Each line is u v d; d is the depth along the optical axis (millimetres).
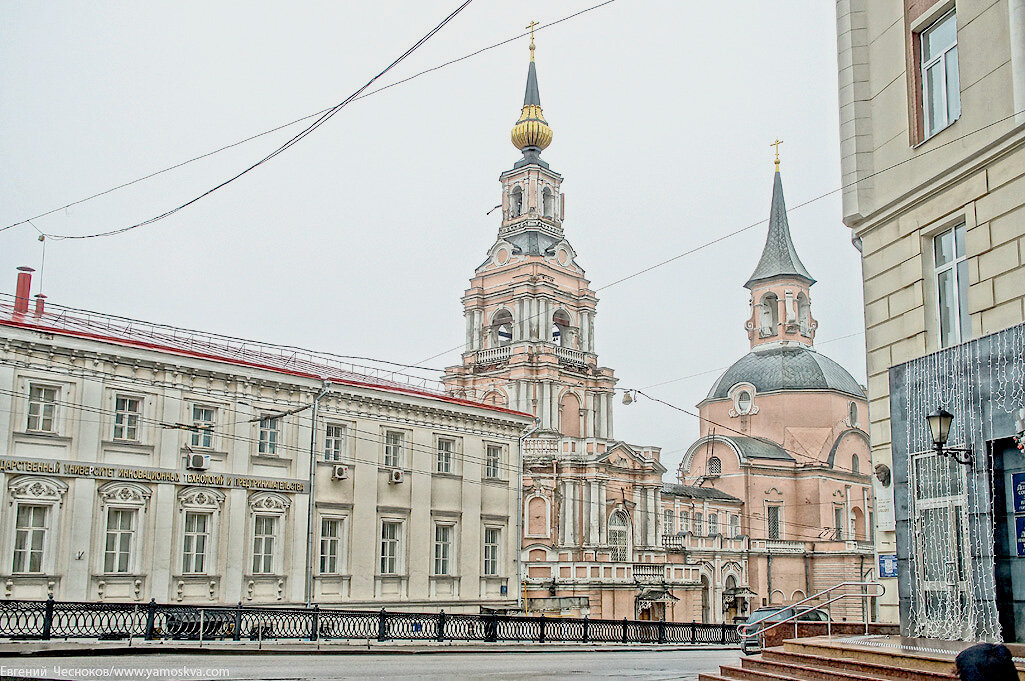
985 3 17484
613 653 32000
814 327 91000
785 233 91188
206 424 34594
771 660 17750
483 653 28953
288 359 40969
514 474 45219
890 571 19234
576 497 64875
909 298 19203
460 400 43031
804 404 84938
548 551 59406
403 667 21297
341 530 38000
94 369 32094
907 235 19391
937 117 18922
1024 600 16094
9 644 22922
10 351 30312
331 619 28891
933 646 16344
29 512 30578
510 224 74875
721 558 72875
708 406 89812
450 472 42438
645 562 63406
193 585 33625
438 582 40875
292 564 36188
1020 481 16375
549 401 68062
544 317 70375
